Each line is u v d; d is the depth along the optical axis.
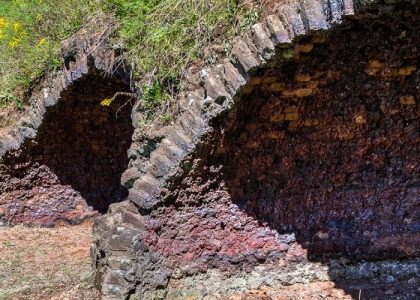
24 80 5.34
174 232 3.60
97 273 3.78
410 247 3.96
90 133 5.59
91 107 5.27
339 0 2.96
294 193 3.92
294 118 3.75
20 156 5.33
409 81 3.66
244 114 3.58
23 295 3.85
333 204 3.97
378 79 3.66
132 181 3.65
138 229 3.44
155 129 3.59
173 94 3.63
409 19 3.21
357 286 3.79
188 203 3.62
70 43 4.57
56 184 5.71
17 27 5.59
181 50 3.67
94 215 5.91
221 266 3.79
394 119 3.81
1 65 5.60
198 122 3.39
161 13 3.83
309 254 3.95
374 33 3.34
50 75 5.04
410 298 3.59
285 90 3.58
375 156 3.91
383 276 3.88
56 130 5.34
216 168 3.62
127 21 4.01
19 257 4.68
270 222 3.90
